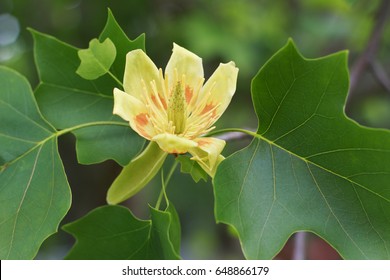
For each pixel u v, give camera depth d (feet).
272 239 1.50
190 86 1.62
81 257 1.56
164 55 3.00
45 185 1.56
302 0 3.40
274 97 1.54
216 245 4.65
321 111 1.53
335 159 1.54
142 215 3.38
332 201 1.53
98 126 1.66
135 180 1.57
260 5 3.35
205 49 2.95
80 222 1.55
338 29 3.37
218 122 3.50
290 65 1.52
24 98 1.61
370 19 2.86
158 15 2.96
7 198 1.56
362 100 3.22
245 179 1.52
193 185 4.39
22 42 3.09
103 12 2.87
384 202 1.51
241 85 3.29
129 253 1.57
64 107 1.68
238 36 3.17
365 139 1.51
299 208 1.53
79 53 1.54
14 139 1.59
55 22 3.08
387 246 1.50
